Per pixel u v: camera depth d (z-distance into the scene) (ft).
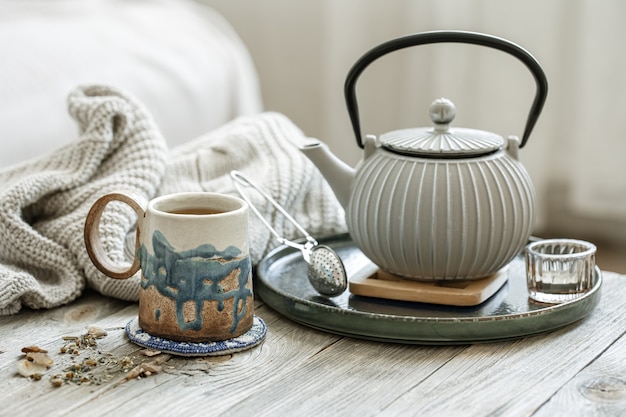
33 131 4.47
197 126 5.44
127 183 3.11
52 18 5.56
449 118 2.79
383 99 7.32
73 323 2.76
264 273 3.03
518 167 2.80
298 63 7.97
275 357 2.52
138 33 5.66
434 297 2.77
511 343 2.63
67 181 3.10
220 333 2.53
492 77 6.82
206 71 5.66
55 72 4.80
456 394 2.31
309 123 8.08
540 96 2.76
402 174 2.71
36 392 2.29
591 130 6.82
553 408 2.24
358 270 3.14
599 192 6.93
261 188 3.17
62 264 2.94
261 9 7.97
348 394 2.30
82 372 2.40
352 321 2.60
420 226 2.67
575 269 2.79
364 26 7.20
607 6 6.54
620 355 2.56
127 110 3.21
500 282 2.93
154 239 2.48
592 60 6.67
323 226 3.43
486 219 2.67
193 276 2.46
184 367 2.44
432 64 7.05
